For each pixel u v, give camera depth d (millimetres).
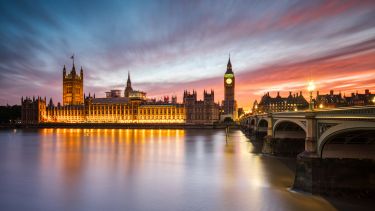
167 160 83750
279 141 87000
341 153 45719
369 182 44188
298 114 56688
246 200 45594
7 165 78000
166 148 113500
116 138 165375
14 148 118250
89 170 70062
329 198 44000
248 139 153250
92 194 50375
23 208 44156
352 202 42062
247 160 81250
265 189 51031
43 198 48531
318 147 46062
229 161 80125
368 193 44031
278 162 76938
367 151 45375
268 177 60000
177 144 128500
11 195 50281
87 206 44688
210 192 50312
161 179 60031
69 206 44750
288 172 64625
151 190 52219
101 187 54625
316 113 46562
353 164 44656
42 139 162250
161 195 49281
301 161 47000
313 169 45656
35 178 62281
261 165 73250
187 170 68625
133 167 73312
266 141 91188
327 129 43281
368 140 44844
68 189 53438
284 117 72938
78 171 69000
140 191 51719
